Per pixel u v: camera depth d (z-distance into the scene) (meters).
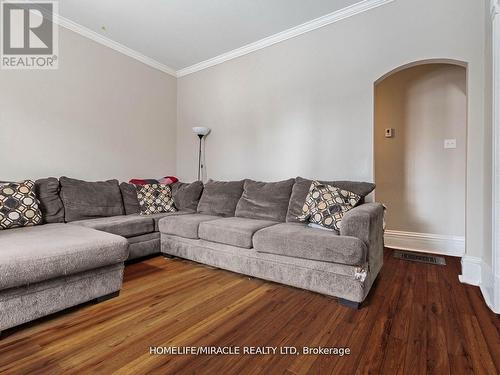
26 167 2.79
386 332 1.51
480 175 2.18
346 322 1.62
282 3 2.71
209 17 2.95
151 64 4.02
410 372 1.21
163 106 4.23
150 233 2.91
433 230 3.18
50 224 2.50
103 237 1.94
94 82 3.34
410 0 2.51
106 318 1.68
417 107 3.25
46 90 2.92
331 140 2.95
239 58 3.70
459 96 3.03
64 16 2.97
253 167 3.60
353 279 1.79
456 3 2.32
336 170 2.92
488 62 2.04
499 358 1.29
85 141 3.27
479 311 1.73
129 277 2.37
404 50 2.54
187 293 2.04
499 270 1.70
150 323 1.62
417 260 2.80
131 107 3.77
